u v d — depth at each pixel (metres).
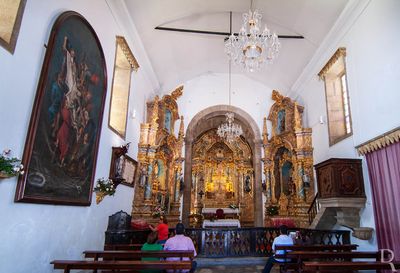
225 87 16.34
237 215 17.16
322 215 8.94
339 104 10.34
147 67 11.73
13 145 3.96
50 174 4.77
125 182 9.12
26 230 4.22
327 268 4.25
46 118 4.62
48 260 4.79
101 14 7.29
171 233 8.91
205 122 17.70
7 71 3.85
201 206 18.23
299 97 13.74
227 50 9.16
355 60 8.37
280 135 13.71
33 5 4.41
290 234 8.55
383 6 7.11
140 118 11.30
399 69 6.48
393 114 6.62
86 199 6.22
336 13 8.98
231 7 10.71
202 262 8.62
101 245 7.13
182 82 15.91
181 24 11.21
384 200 6.84
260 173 15.23
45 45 4.69
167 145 13.17
